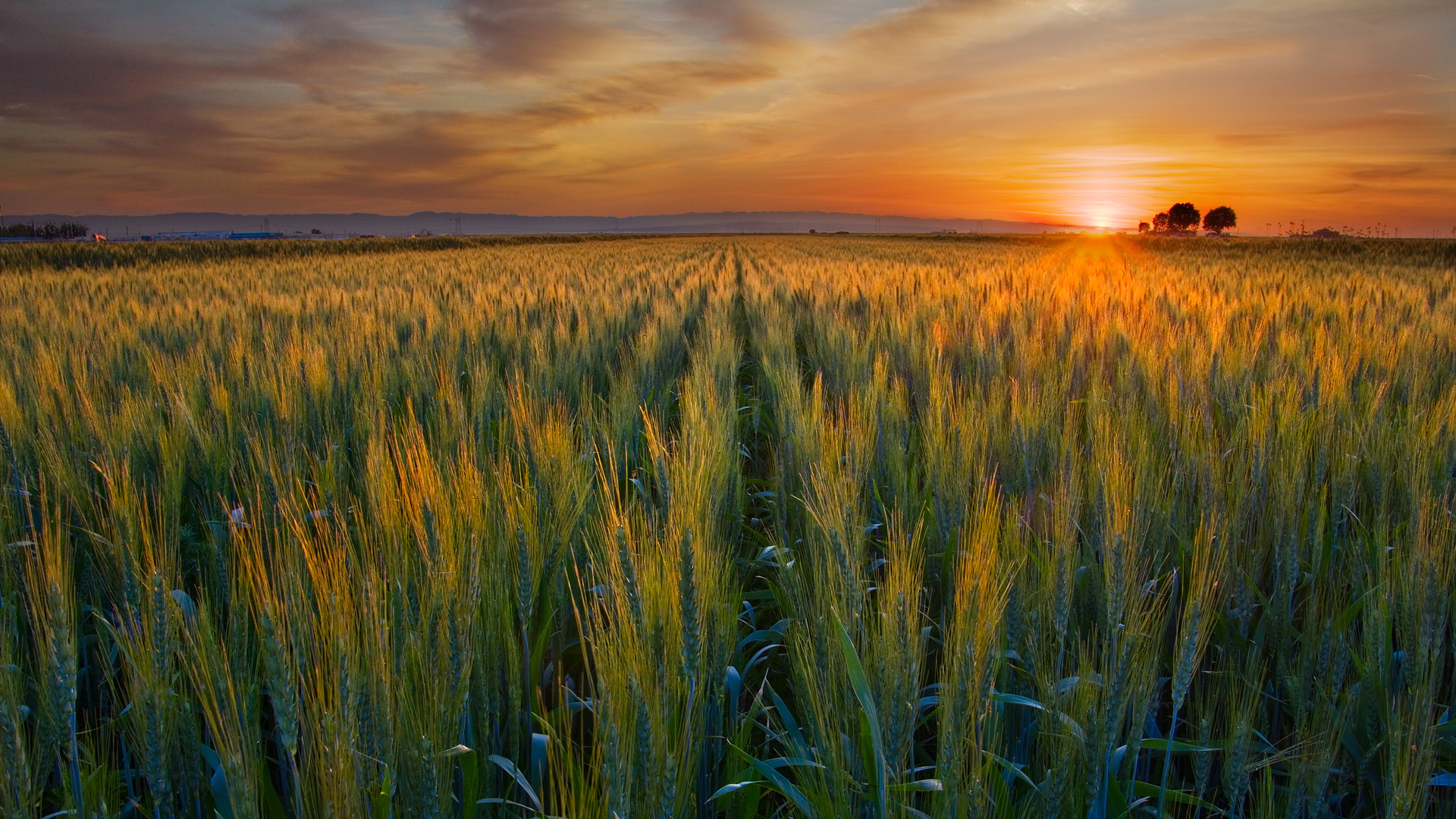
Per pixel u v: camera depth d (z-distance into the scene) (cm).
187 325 880
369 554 227
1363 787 225
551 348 693
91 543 301
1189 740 228
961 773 167
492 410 475
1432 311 905
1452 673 252
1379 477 341
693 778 192
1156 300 949
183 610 227
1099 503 271
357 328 732
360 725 166
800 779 200
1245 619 253
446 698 181
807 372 795
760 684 300
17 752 155
